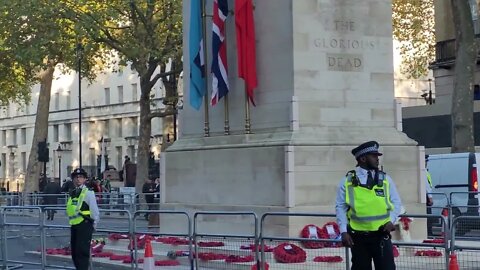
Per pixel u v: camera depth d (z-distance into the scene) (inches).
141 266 626.5
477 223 603.5
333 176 684.1
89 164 3277.6
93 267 661.3
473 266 492.1
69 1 1494.8
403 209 675.4
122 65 1615.4
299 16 686.5
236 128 745.6
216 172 753.6
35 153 2021.4
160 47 1525.6
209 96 778.8
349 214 376.5
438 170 957.8
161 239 675.4
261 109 714.8
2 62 1876.2
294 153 670.5
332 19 700.7
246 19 713.0
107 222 882.8
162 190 818.2
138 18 1526.8
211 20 780.6
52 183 1621.6
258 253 499.2
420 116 1643.7
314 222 668.7
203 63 778.8
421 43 1913.1
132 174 2004.2
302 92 683.4
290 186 666.2
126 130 3105.3
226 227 729.6
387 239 373.4
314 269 530.9
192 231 639.8
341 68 701.9
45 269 652.1
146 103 1596.9
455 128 1154.7
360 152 378.9
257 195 703.1
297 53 683.4
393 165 711.1
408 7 1847.9
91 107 3260.3
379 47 720.3
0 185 3730.3
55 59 1914.4
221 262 551.8
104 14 1491.1
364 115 709.9
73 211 552.1
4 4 1505.9
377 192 372.2
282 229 665.0
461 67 1149.1
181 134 825.5
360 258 376.8
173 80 1583.4
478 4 1549.0
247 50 712.4
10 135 3811.5
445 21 1646.2
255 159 706.8
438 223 724.7
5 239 679.7
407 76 2437.3
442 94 1654.8
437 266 482.9
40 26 1534.2
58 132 3449.8
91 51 1753.2
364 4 715.4
